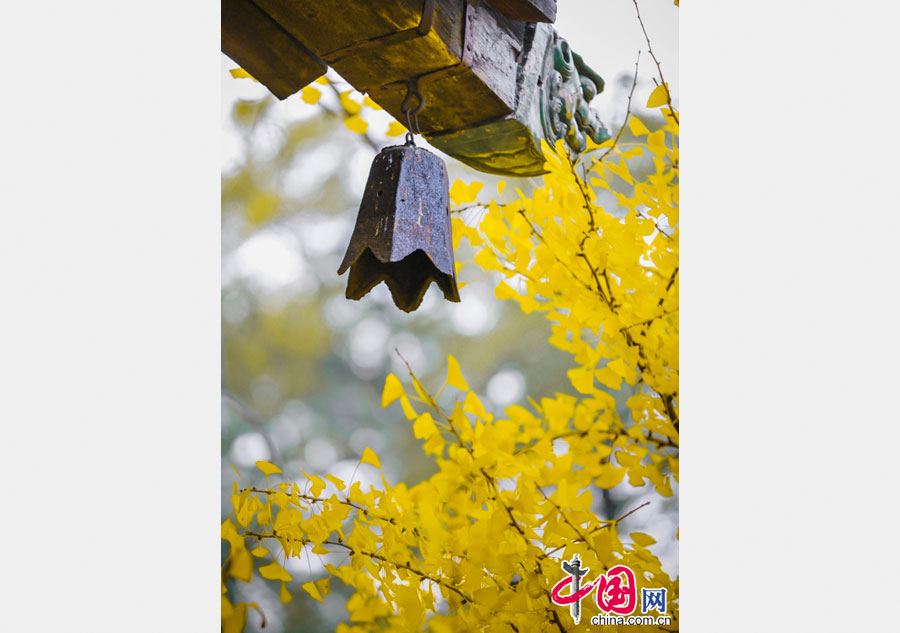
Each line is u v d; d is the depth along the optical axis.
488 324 2.81
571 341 2.53
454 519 2.46
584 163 2.54
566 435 2.47
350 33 2.11
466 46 2.16
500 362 2.79
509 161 2.49
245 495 2.59
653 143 2.53
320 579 2.52
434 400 2.83
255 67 2.29
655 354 2.48
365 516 2.52
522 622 2.41
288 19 2.13
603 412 2.48
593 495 2.48
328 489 2.57
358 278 2.14
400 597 2.46
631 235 2.50
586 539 2.42
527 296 2.55
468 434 2.48
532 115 2.39
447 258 2.02
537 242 2.52
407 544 2.47
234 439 2.81
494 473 2.46
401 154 2.02
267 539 2.54
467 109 2.33
